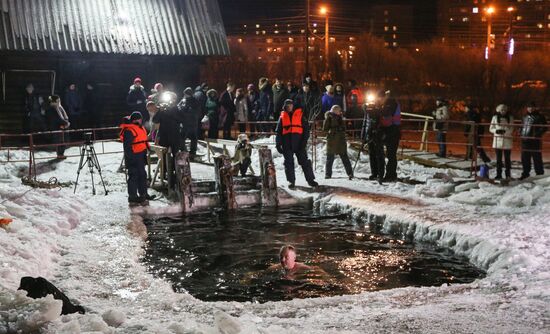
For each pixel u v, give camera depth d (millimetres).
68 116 21250
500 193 13242
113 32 22766
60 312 5941
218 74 64125
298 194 14914
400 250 11008
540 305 7070
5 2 21453
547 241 10008
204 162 18266
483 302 7320
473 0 93812
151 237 11828
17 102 21938
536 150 15688
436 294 7941
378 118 15469
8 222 9922
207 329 5852
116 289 8305
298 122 15133
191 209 14078
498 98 50250
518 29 86250
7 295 6121
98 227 11836
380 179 15547
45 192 12672
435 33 97188
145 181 13938
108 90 23531
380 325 6504
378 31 94938
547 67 53125
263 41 83250
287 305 7641
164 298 7844
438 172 16750
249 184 15359
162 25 23734
